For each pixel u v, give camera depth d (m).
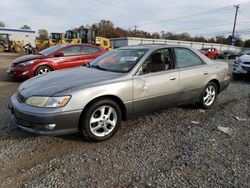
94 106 3.80
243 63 9.98
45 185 2.84
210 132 4.40
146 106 4.41
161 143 3.94
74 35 30.94
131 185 2.86
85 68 4.80
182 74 4.91
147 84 4.34
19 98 3.89
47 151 3.64
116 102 4.09
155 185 2.86
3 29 42.47
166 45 4.92
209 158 3.48
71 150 3.68
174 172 3.12
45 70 8.99
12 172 3.10
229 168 3.23
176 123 4.81
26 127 3.70
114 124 4.08
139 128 4.53
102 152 3.62
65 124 3.60
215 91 5.83
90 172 3.11
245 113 5.52
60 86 3.76
